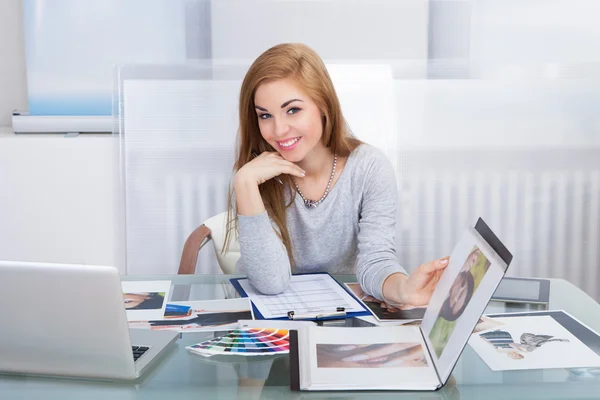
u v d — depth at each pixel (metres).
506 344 1.13
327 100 1.61
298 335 1.16
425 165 2.39
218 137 2.39
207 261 2.46
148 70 2.44
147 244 2.42
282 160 1.56
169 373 1.04
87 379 1.03
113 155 2.44
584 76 2.41
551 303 1.35
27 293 1.00
